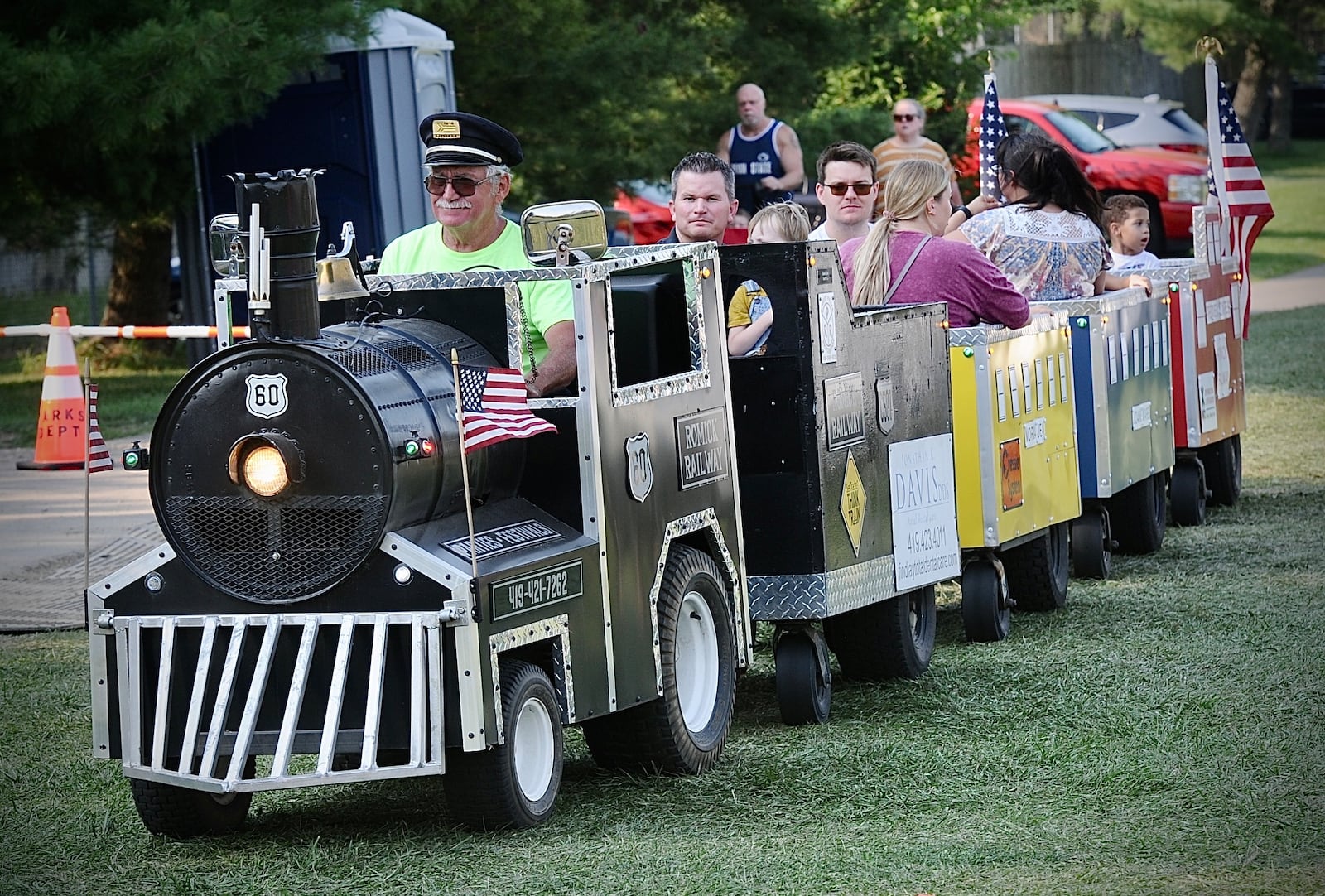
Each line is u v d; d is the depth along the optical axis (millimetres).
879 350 17859
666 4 52438
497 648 13016
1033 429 21375
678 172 20625
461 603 12727
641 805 14531
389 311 14695
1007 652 20125
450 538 13281
